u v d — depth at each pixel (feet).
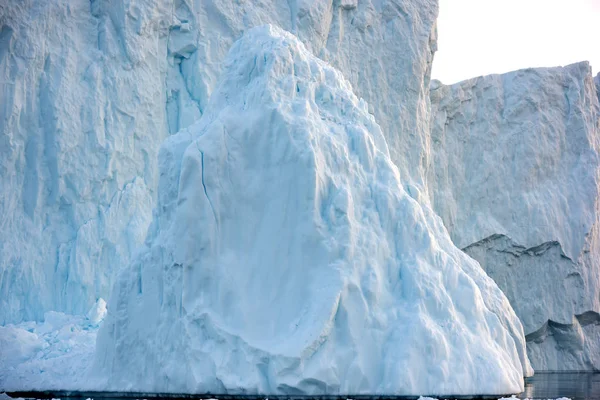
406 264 75.41
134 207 123.24
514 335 93.56
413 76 148.77
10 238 116.16
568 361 145.89
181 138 80.64
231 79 83.66
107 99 124.67
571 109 155.43
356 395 69.00
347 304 71.00
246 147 76.89
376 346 71.05
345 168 77.20
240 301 72.84
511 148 154.30
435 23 153.48
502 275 149.79
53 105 120.67
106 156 122.93
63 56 123.13
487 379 72.23
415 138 147.95
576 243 148.25
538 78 156.04
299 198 74.33
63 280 117.80
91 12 127.75
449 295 76.64
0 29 119.44
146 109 127.75
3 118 117.91
